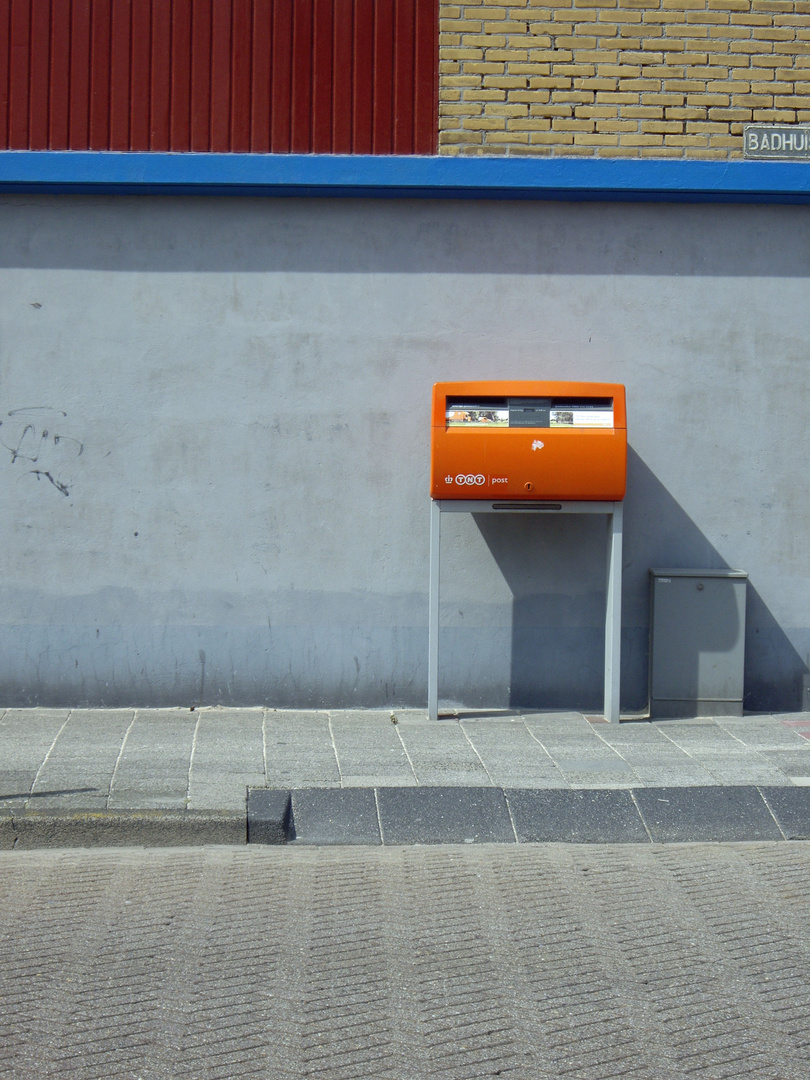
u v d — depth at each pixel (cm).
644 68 778
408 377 784
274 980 413
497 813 596
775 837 591
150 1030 375
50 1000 396
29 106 761
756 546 802
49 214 766
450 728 743
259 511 786
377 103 770
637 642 802
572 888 512
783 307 793
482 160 761
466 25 771
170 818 569
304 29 768
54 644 781
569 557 795
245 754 673
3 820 559
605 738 723
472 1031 376
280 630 789
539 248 783
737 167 767
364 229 777
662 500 798
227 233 773
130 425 779
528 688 801
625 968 427
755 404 796
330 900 493
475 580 794
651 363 791
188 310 776
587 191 770
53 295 771
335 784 618
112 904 486
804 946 449
